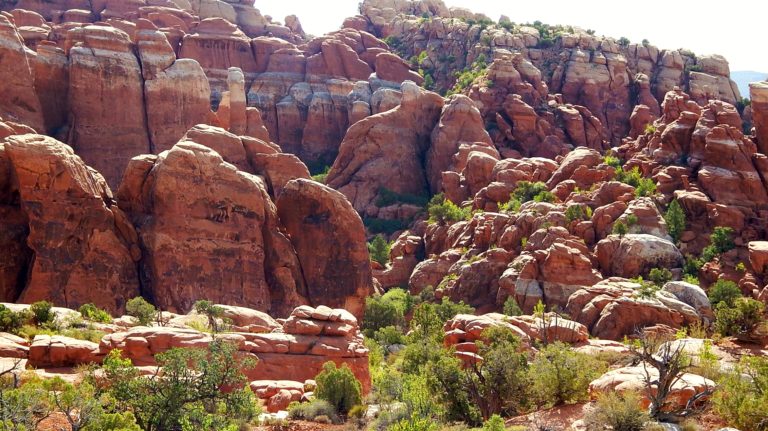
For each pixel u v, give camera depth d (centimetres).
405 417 3123
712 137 8881
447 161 12225
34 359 3541
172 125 11744
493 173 10719
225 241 7062
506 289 7444
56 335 4009
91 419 2544
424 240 9925
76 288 6378
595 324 6141
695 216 8331
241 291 7031
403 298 8119
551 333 5016
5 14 11031
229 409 3011
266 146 8912
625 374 3195
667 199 8588
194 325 4884
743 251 7788
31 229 6306
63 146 6638
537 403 3350
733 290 6544
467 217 9838
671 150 9338
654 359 3055
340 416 3422
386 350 6009
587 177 9425
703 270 7475
